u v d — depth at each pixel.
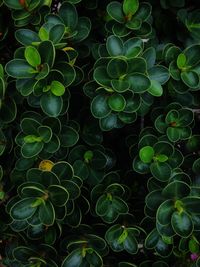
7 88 0.36
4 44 0.41
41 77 0.33
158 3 0.42
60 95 0.34
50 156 0.37
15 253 0.40
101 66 0.35
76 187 0.36
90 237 0.39
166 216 0.35
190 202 0.35
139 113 0.37
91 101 0.36
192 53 0.36
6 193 0.41
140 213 0.42
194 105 0.40
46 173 0.35
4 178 0.41
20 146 0.37
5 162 0.41
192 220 0.36
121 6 0.38
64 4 0.37
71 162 0.39
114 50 0.35
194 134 0.43
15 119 0.40
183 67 0.36
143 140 0.37
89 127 0.40
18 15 0.37
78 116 0.40
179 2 0.41
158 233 0.38
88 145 0.41
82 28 0.38
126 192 0.41
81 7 0.41
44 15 0.37
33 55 0.34
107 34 0.39
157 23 0.43
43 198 0.36
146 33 0.39
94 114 0.35
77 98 0.40
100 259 0.38
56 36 0.34
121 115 0.36
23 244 0.42
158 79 0.36
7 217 0.42
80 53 0.40
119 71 0.34
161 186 0.38
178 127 0.38
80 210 0.39
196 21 0.41
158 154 0.37
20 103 0.37
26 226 0.38
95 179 0.39
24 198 0.36
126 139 0.41
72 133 0.37
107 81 0.35
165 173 0.36
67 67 0.35
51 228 0.39
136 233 0.39
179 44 0.43
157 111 0.39
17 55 0.35
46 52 0.33
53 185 0.35
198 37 0.41
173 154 0.38
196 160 0.38
